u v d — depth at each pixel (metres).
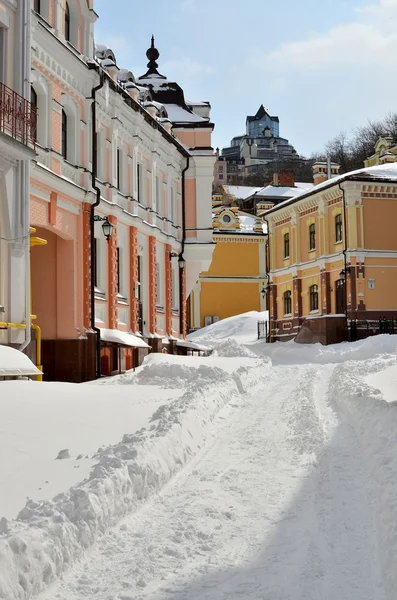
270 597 5.06
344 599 4.98
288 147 196.12
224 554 6.01
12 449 8.95
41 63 20.55
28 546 5.32
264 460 9.73
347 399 14.44
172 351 33.84
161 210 33.94
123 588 5.31
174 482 8.62
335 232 46.88
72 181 22.86
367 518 6.82
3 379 16.16
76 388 15.91
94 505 6.54
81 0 23.61
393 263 45.28
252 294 71.00
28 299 18.17
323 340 45.62
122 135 28.09
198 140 37.34
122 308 27.73
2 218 17.39
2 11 17.66
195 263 37.50
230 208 71.38
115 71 26.77
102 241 25.62
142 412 12.84
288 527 6.69
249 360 28.83
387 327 43.66
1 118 16.95
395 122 105.94
